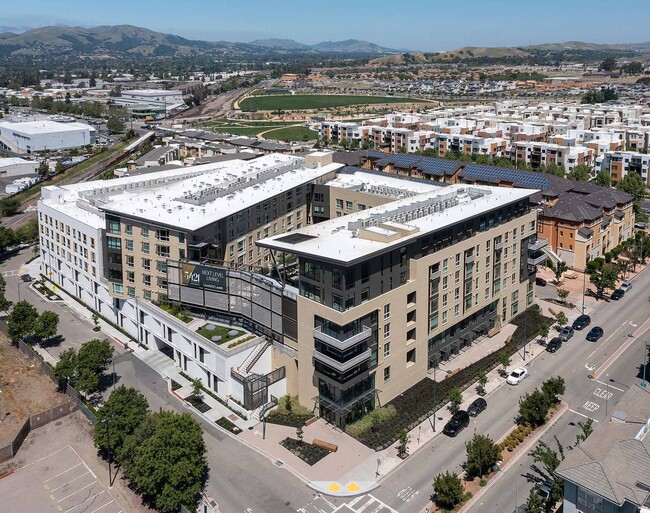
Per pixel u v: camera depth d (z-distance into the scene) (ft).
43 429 360.48
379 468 317.83
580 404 373.61
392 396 375.86
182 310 432.66
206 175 589.73
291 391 379.14
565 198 638.53
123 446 311.06
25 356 448.24
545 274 589.73
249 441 341.82
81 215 527.40
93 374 386.73
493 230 440.04
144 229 443.32
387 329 362.12
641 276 589.32
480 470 306.35
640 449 239.91
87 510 294.66
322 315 340.39
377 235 354.54
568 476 236.84
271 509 290.56
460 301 419.95
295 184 559.79
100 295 509.35
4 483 314.35
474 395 384.06
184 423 297.94
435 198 443.32
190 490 285.43
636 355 432.66
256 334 397.60
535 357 431.43
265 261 539.70
